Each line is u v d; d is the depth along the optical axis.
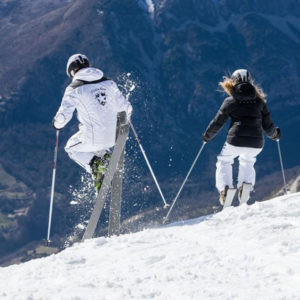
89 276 8.70
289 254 8.70
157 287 7.51
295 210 12.34
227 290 7.06
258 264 8.38
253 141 15.15
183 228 12.31
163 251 9.98
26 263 11.09
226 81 15.41
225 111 15.30
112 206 14.12
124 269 8.97
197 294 6.94
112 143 14.53
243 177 15.70
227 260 8.81
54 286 8.16
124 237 11.94
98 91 14.26
